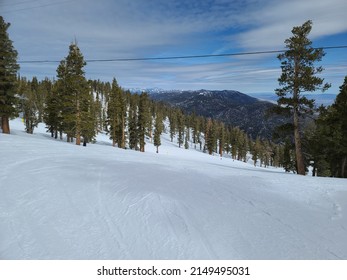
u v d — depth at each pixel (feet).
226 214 21.16
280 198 26.35
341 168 85.51
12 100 97.35
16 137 67.00
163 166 42.09
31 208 19.72
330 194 28.45
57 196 22.39
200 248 15.83
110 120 164.86
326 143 79.41
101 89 459.32
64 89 112.57
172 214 20.40
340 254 15.97
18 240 15.55
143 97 171.42
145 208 21.08
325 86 59.67
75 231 16.92
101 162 39.81
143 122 170.71
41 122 245.86
